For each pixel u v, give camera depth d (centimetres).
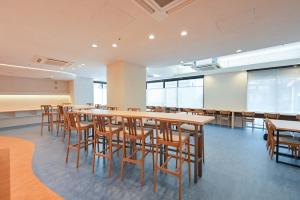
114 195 185
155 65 584
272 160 294
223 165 271
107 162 281
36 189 193
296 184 212
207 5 198
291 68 543
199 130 241
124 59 489
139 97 574
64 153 322
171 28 265
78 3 191
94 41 325
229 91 684
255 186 207
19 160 281
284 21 242
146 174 239
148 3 193
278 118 509
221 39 315
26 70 568
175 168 260
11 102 632
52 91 762
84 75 805
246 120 611
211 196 185
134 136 226
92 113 274
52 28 261
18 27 255
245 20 238
